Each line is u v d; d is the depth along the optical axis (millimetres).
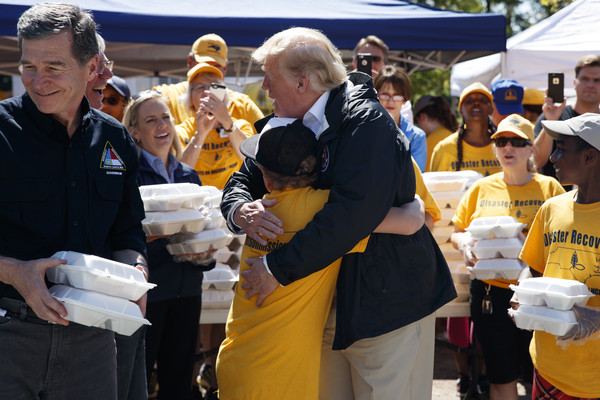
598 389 2754
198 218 3180
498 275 3637
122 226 2484
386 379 2588
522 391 5043
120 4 5816
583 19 8000
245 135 4355
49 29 2070
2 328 2148
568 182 2842
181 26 5641
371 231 2357
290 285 2445
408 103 5352
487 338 3900
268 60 2479
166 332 3785
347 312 2508
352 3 6863
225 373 2561
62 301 2033
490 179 4039
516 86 5539
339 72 2482
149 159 3590
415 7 6871
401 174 2465
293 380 2471
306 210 2455
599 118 2750
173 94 4953
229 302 4000
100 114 2414
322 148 2432
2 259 2068
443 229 4164
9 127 2180
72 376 2271
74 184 2258
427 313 2617
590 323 2629
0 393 2127
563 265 2844
